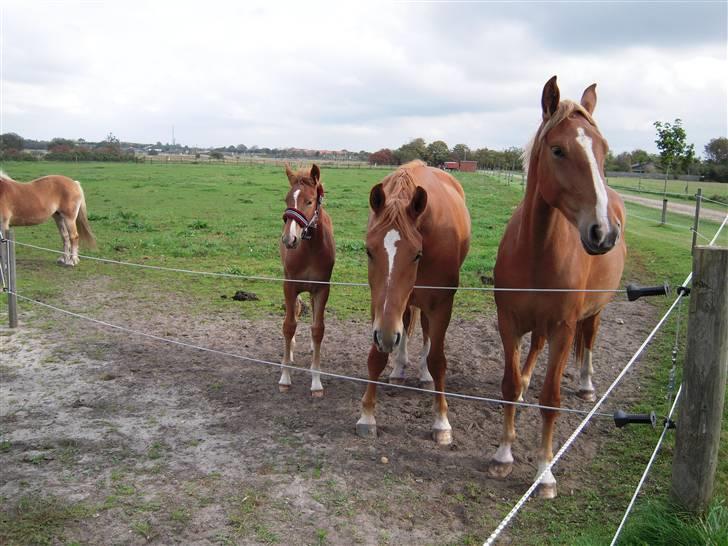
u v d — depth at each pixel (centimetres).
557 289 373
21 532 334
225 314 809
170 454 430
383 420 495
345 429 476
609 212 305
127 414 496
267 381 578
